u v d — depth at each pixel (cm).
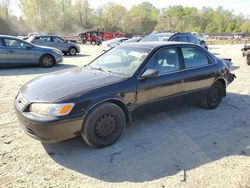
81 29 8731
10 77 935
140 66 445
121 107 424
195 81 522
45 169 350
